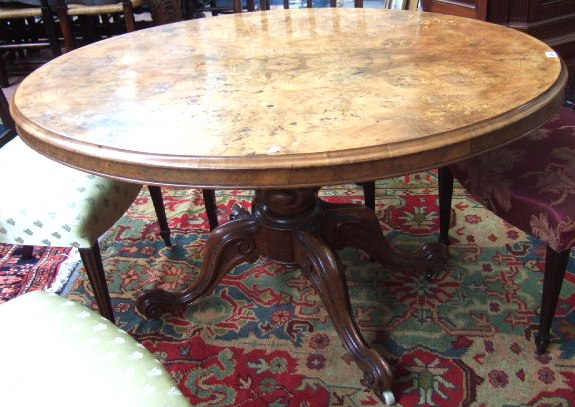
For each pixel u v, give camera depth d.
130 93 1.00
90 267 1.20
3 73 3.05
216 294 1.50
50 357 0.73
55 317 0.81
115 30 3.16
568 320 1.31
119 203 1.25
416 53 1.12
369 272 1.54
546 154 1.16
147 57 1.21
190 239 1.75
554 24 1.78
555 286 1.13
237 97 0.95
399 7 1.83
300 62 1.12
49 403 0.67
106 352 0.74
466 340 1.29
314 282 1.25
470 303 1.40
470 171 1.22
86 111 0.92
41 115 0.92
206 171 0.75
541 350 1.22
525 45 1.10
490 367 1.21
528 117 0.83
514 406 1.11
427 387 1.17
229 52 1.22
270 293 1.49
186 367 1.27
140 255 1.68
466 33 1.23
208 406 1.17
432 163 0.76
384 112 0.84
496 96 0.87
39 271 1.64
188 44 1.30
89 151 0.80
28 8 2.71
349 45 1.21
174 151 0.76
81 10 2.64
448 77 0.97
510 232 1.67
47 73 1.14
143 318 1.42
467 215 1.76
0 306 0.84
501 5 1.76
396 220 1.77
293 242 1.29
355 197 1.93
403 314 1.38
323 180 0.74
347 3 3.74
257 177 0.74
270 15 1.56
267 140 0.78
